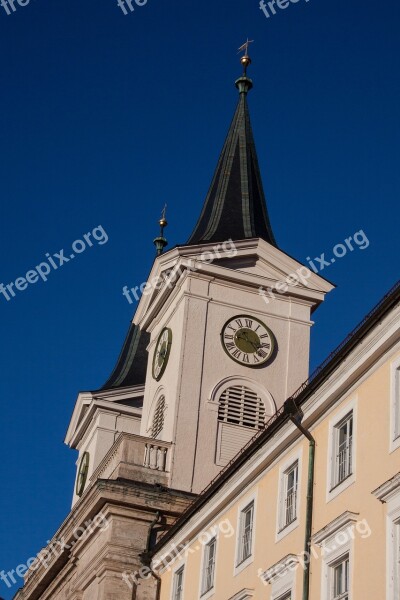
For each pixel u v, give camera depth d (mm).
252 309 45031
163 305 46938
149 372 47125
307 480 27625
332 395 26953
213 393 43219
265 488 30141
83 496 39969
